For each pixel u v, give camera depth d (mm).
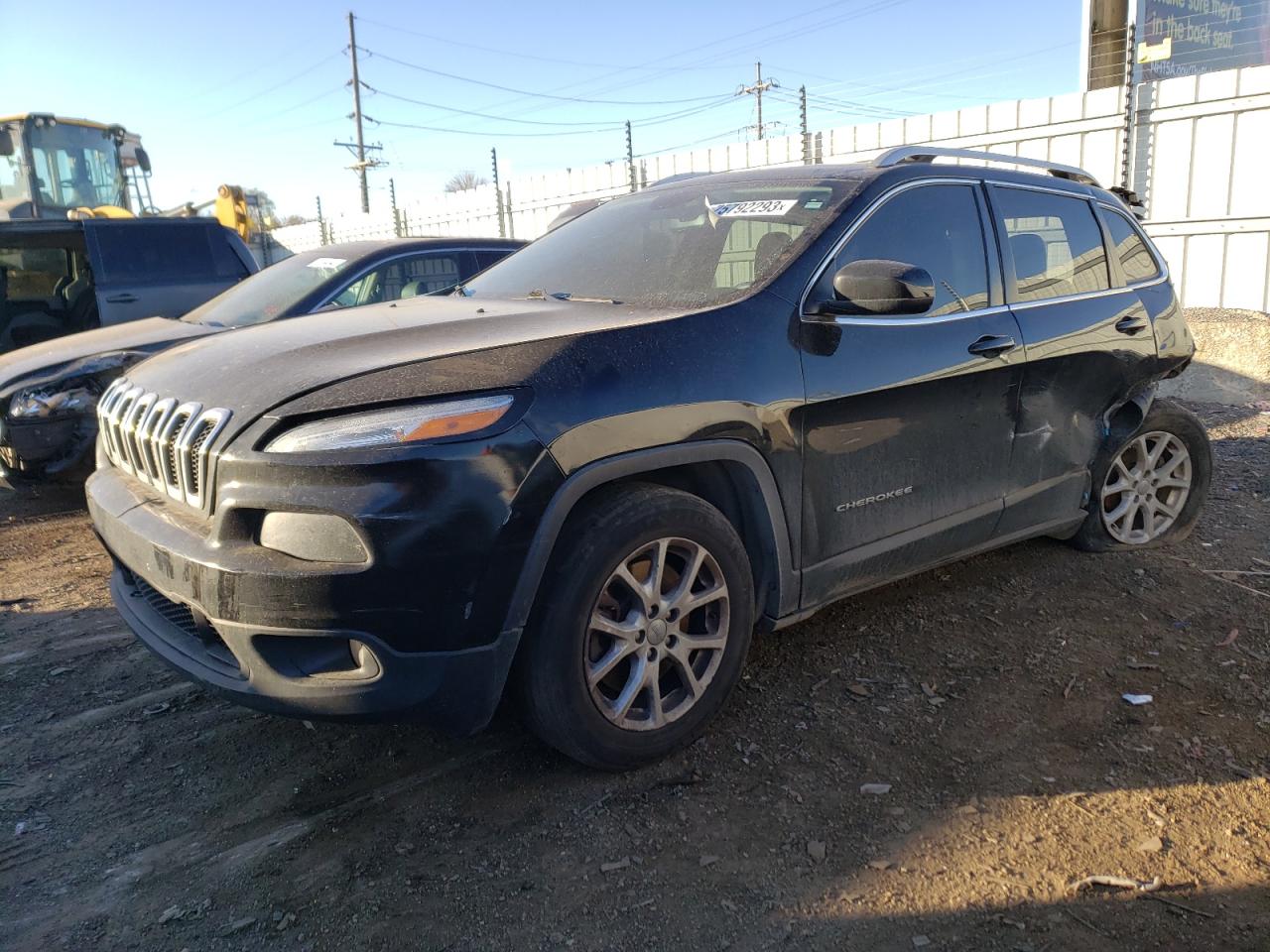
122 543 2828
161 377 3010
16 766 2936
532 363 2541
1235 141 8602
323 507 2299
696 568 2812
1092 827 2549
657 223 3799
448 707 2469
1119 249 4379
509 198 15508
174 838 2574
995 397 3607
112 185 12227
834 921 2223
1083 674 3396
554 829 2572
